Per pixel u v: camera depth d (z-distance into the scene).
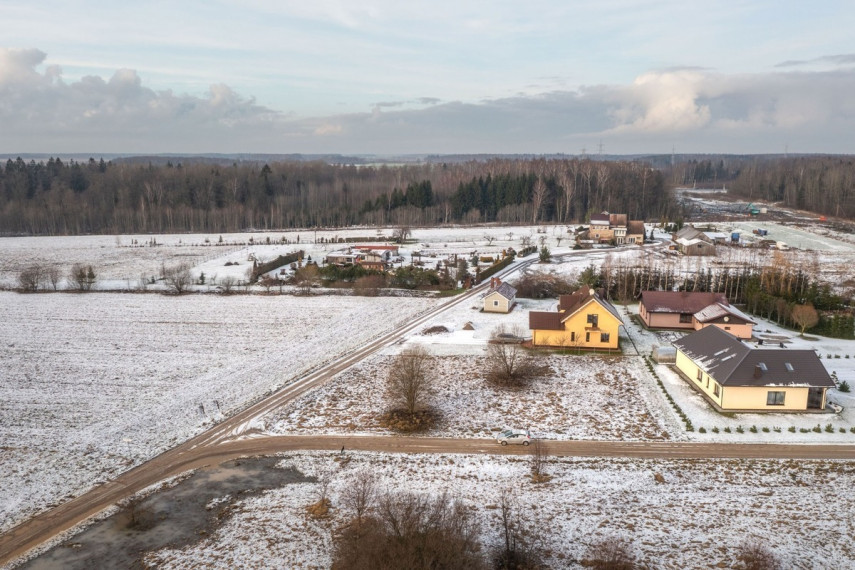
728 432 48.25
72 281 103.50
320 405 54.41
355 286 99.88
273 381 60.16
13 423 50.56
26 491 40.50
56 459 44.72
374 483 41.00
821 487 40.31
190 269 116.81
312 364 64.88
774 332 74.00
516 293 96.06
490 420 51.22
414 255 128.62
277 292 99.31
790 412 51.50
